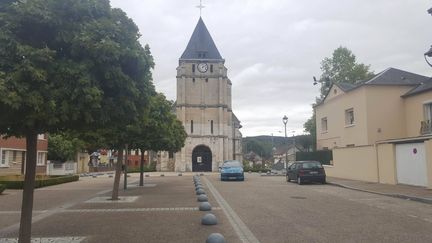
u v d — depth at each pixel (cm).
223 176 3441
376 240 915
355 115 3322
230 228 1079
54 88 676
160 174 5538
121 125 842
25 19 679
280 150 12600
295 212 1382
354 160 2938
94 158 8031
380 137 3128
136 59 778
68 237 964
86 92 679
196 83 7300
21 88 630
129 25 803
